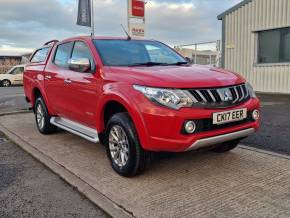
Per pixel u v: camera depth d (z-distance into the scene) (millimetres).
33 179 4691
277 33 14414
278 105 10789
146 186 4215
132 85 4258
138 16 10859
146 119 4020
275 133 6711
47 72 6648
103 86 4730
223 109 4133
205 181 4312
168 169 4758
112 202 3818
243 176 4438
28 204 3926
